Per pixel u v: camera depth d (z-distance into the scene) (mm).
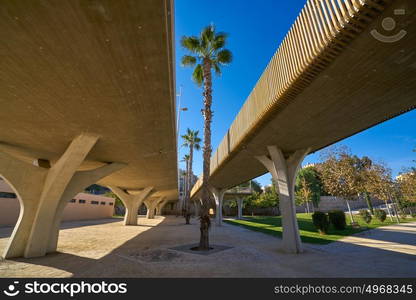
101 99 5961
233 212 55750
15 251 8102
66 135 8398
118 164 12367
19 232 8289
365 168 24516
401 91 5348
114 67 4703
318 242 11359
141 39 3996
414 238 11945
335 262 7254
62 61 4453
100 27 3691
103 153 10953
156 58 4488
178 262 7461
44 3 3199
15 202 21672
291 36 5398
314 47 4348
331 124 7480
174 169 17359
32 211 8594
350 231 15641
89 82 5180
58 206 9461
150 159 13039
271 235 15656
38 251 8320
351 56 4199
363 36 3723
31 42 3934
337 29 3703
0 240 11867
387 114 6645
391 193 25438
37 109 6402
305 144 9664
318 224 14766
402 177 26828
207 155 10828
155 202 40688
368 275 5812
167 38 4047
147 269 6566
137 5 3336
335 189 21828
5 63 4457
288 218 9578
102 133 8352
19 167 8289
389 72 4613
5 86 5238
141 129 8234
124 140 9258
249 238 14039
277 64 6168
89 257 8211
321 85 5219
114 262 7438
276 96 6043
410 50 3961
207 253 9008
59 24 3586
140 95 5863
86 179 10609
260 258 8055
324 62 4441
